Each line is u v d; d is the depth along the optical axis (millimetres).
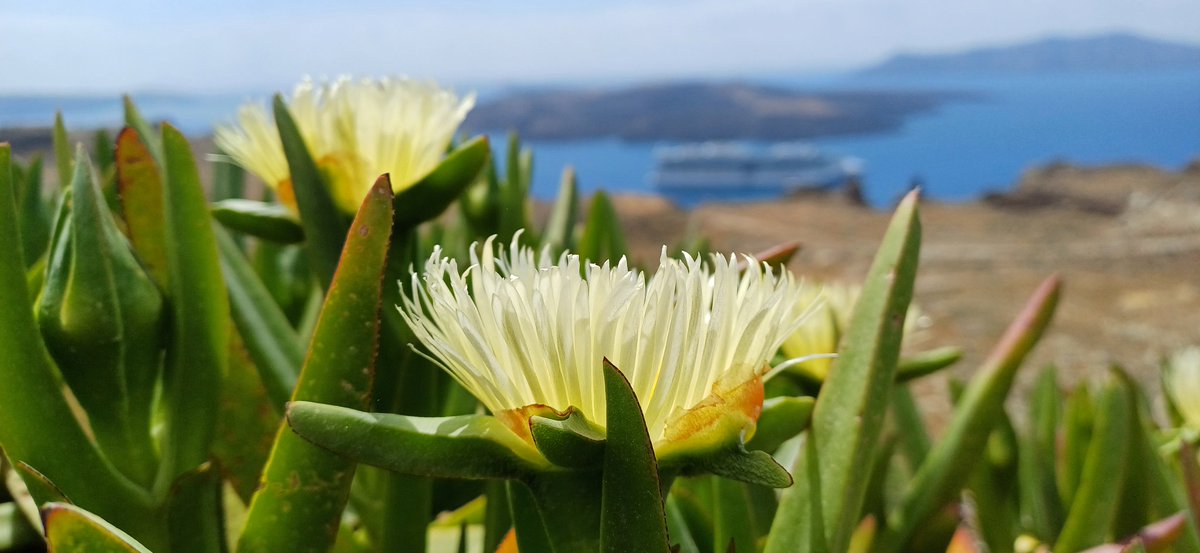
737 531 271
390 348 281
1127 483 324
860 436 251
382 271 228
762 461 207
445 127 286
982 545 386
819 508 251
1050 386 430
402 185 284
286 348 312
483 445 209
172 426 251
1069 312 1508
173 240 253
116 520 244
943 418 830
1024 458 426
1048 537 386
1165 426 599
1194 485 297
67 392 322
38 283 293
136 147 274
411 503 282
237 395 282
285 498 233
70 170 351
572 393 210
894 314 257
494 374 209
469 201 407
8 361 234
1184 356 399
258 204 300
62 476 239
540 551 220
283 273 411
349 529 289
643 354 209
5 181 232
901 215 262
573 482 210
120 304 241
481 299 214
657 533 199
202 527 255
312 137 283
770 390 336
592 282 214
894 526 314
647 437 197
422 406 295
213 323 256
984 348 1290
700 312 211
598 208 392
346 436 205
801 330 333
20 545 290
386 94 288
